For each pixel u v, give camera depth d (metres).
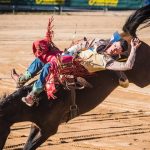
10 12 77.12
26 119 17.08
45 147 21.03
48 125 17.22
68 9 81.81
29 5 79.12
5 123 16.73
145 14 17.73
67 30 58.66
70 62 16.98
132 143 21.91
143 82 18.00
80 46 17.59
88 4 83.69
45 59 17.33
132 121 25.19
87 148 21.06
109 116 26.02
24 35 53.84
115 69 16.98
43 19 69.56
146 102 29.06
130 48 17.64
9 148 20.92
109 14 79.50
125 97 30.02
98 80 17.47
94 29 60.25
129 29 17.89
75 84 17.03
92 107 17.77
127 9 85.62
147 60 17.81
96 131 23.47
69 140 22.09
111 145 21.56
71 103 17.27
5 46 46.66
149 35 54.75
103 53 17.39
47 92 16.80
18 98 16.89
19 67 37.72
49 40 17.62
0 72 35.84
